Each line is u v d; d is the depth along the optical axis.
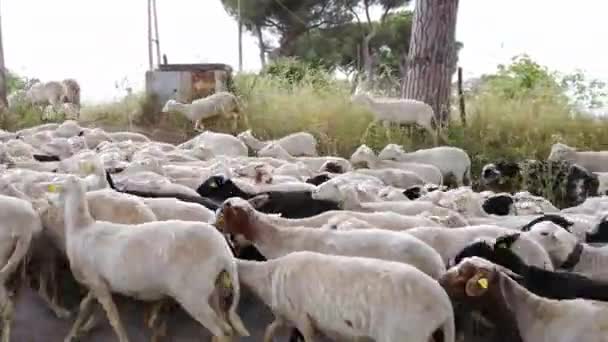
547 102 9.93
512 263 3.66
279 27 21.78
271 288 3.27
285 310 3.21
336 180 4.97
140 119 10.70
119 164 5.81
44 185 4.57
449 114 9.70
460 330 3.42
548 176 7.18
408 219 4.23
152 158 5.80
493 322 3.22
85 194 3.60
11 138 7.70
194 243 3.19
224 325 3.22
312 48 21.03
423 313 2.81
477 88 11.85
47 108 11.05
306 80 11.64
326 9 21.41
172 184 5.11
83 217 3.52
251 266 3.39
